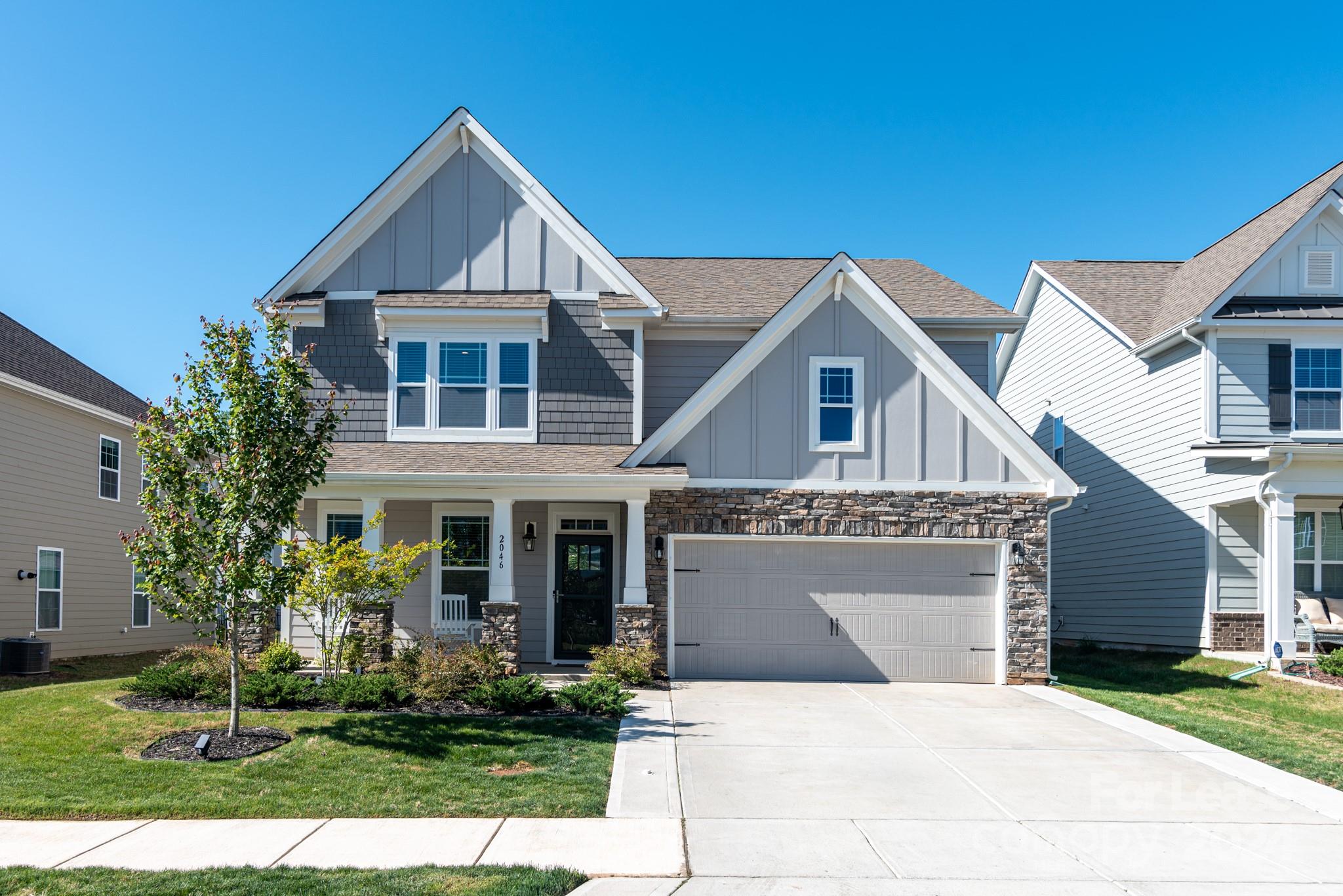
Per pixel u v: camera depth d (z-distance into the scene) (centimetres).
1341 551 1820
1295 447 1572
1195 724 1150
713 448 1484
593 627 1612
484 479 1376
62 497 1955
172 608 1010
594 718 1123
